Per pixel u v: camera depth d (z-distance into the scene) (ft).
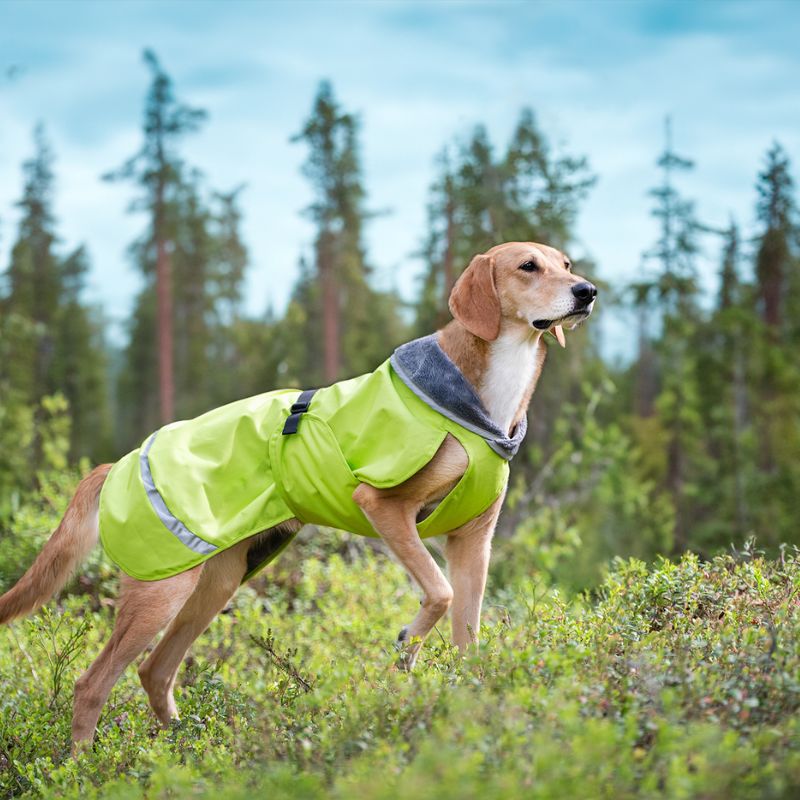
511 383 16.24
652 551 44.29
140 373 147.95
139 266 125.18
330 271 95.14
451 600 15.49
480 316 16.08
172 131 104.68
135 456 16.78
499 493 16.08
